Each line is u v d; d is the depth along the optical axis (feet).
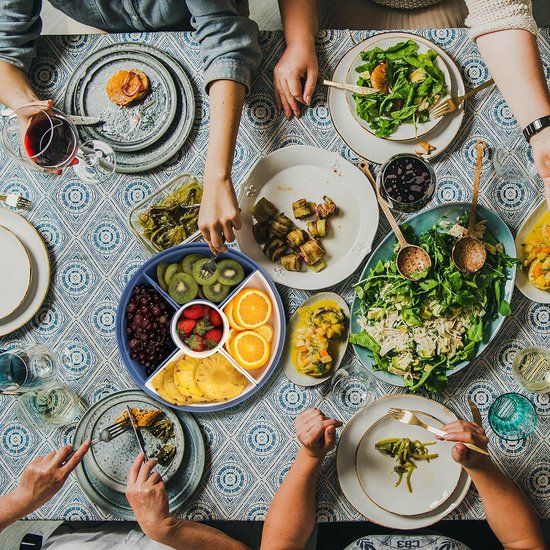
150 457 5.41
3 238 5.56
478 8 4.85
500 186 5.55
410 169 5.30
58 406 5.44
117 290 5.61
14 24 5.37
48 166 5.09
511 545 5.29
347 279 5.59
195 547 5.23
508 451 5.42
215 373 5.37
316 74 5.50
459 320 5.34
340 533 6.57
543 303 5.46
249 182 5.56
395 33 5.51
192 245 5.42
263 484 5.47
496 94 5.55
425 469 5.42
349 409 5.49
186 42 5.65
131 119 5.59
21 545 5.82
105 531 5.99
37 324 5.61
